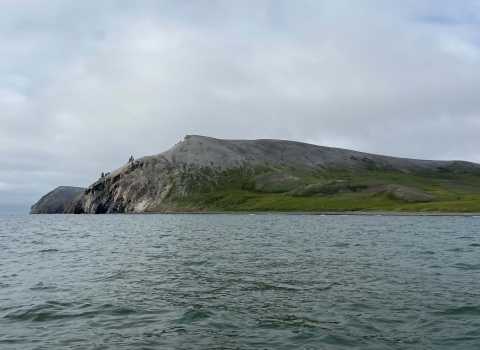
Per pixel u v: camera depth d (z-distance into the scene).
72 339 15.29
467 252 37.75
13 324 17.11
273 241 51.22
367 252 38.50
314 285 23.86
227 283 24.66
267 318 17.55
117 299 21.00
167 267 30.75
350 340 14.94
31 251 42.72
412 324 16.64
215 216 183.25
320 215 165.12
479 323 16.64
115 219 168.88
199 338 15.23
